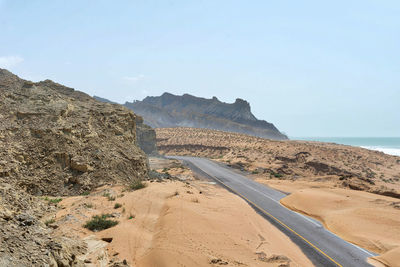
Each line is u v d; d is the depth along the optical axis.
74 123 34.53
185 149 111.00
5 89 35.00
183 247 16.23
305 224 25.16
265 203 32.66
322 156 77.88
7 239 10.29
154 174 42.84
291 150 80.75
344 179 49.12
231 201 31.56
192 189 34.94
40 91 37.53
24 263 9.27
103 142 35.78
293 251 18.41
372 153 97.25
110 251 14.99
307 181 51.03
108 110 42.41
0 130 28.12
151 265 14.29
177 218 20.75
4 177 24.52
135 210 22.39
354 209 27.38
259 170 61.25
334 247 19.84
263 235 20.41
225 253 16.25
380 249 19.16
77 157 30.58
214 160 81.25
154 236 17.91
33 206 19.14
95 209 21.64
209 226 20.22
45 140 29.97
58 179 28.14
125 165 35.06
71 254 11.82
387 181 59.62
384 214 25.16
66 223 17.58
